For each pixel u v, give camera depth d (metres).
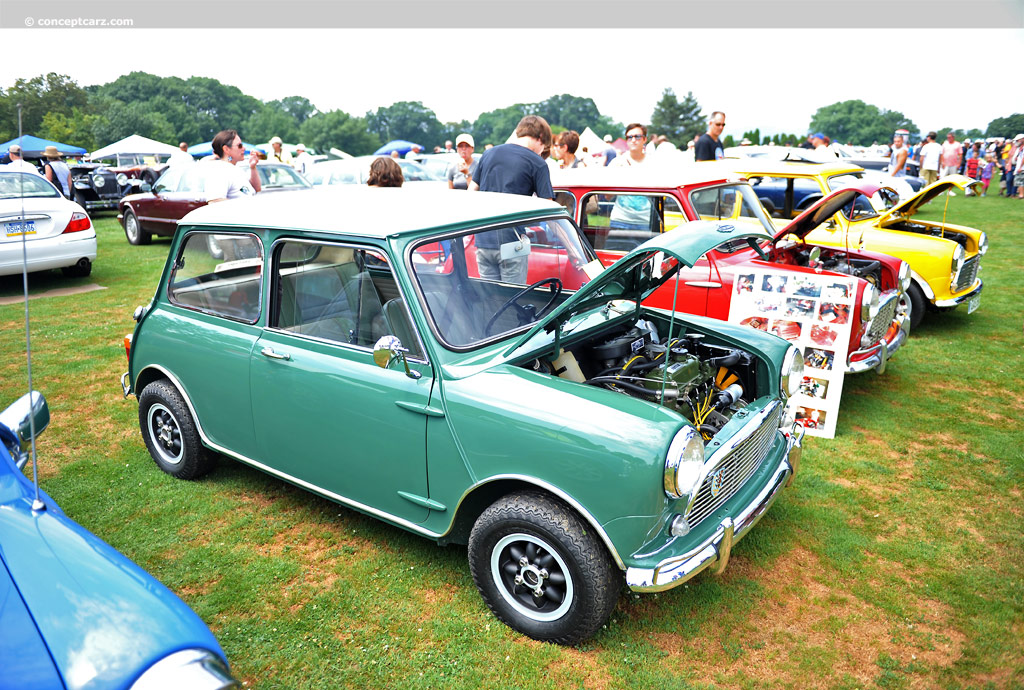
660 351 3.46
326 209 3.37
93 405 5.38
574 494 2.57
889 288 5.93
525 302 3.42
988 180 23.12
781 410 3.48
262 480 4.25
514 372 2.85
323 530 3.71
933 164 19.28
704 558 2.58
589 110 157.38
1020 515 3.88
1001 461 4.51
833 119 157.62
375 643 2.88
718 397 3.46
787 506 3.97
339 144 145.50
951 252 6.91
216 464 4.34
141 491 4.09
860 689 2.66
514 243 3.40
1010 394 5.66
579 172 6.29
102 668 1.58
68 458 4.51
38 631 1.67
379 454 3.08
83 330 7.30
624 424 2.52
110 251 12.23
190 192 11.88
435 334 2.90
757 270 5.00
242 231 3.48
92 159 28.38
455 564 3.41
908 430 4.99
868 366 4.99
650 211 5.77
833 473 4.37
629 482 2.45
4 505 2.19
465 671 2.72
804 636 2.94
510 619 2.93
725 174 6.19
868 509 3.95
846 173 7.96
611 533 2.53
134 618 1.73
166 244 13.04
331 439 3.23
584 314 3.58
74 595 1.79
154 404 4.11
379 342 2.81
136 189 17.77
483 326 3.12
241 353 3.51
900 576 3.35
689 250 2.74
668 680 2.68
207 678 1.60
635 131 7.65
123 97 121.94
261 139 141.50
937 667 2.77
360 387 3.06
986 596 3.20
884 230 7.43
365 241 3.03
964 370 6.23
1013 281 9.63
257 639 2.90
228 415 3.69
